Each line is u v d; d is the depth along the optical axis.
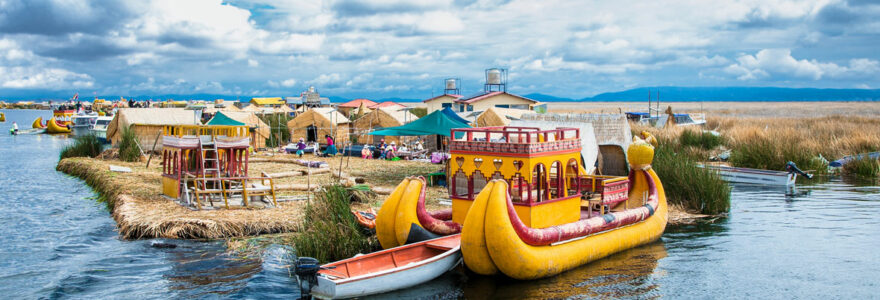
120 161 28.08
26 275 12.10
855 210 18.55
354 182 19.80
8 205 19.20
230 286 11.34
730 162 29.38
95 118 61.94
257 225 14.74
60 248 13.97
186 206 16.83
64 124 64.44
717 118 64.12
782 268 12.59
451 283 11.39
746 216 17.64
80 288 11.34
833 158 29.92
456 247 11.77
